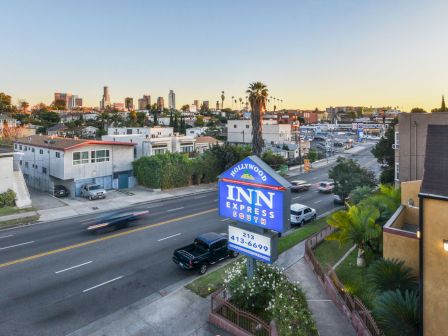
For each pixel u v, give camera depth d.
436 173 11.67
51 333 12.64
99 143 41.69
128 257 20.19
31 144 44.62
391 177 38.34
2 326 12.98
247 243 13.95
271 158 60.19
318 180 54.12
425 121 28.11
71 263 19.14
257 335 11.87
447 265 10.79
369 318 11.72
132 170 45.81
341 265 18.58
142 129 73.75
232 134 97.38
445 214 10.84
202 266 18.03
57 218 29.48
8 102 150.12
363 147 115.31
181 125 139.38
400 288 13.13
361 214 18.09
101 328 13.02
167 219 29.00
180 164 45.69
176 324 13.32
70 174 39.19
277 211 12.83
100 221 25.73
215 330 12.89
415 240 14.80
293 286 13.55
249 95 51.38
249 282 13.60
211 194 42.06
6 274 17.53
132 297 15.43
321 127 180.25
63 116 179.25
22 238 23.59
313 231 25.64
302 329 10.88
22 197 34.25
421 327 11.20
